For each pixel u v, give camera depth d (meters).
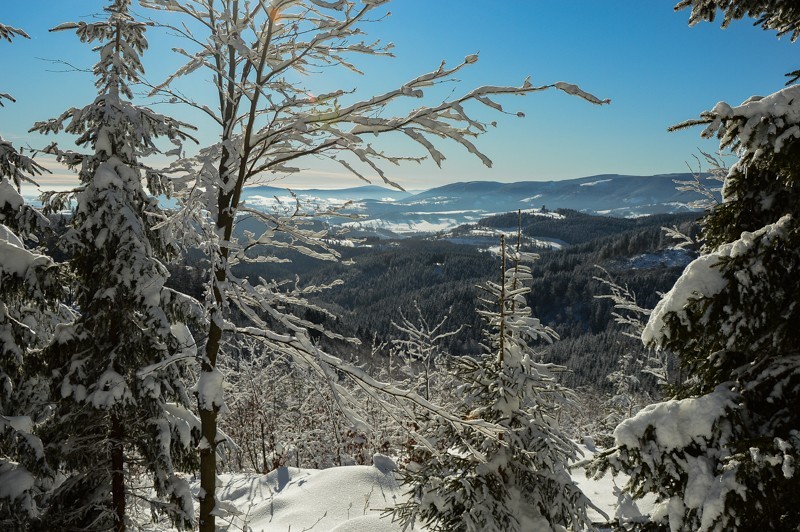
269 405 25.12
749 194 4.89
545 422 7.40
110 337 8.16
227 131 4.42
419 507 7.44
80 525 8.30
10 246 7.57
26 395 9.18
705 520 4.09
